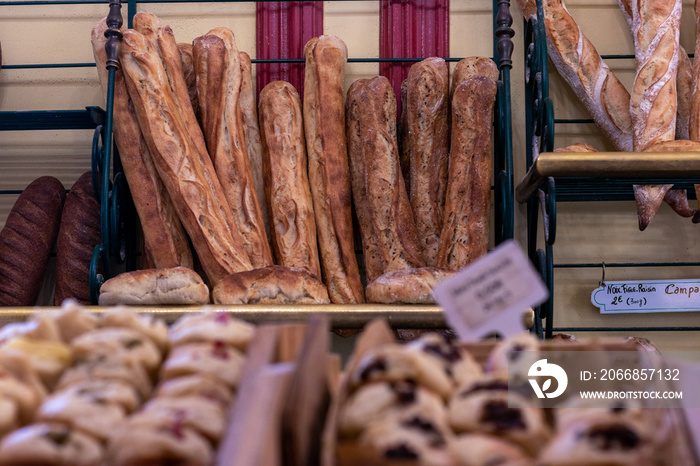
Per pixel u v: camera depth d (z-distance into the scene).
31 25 1.91
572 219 1.84
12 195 1.88
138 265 1.81
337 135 1.69
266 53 1.86
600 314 1.82
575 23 1.74
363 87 1.73
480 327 0.71
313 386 0.53
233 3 1.90
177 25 1.90
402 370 0.56
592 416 0.51
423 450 0.47
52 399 0.54
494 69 1.73
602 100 1.68
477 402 0.54
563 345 0.68
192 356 0.58
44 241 1.71
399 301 1.40
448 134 1.74
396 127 1.76
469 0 1.89
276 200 1.67
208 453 0.49
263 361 0.53
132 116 1.59
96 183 1.58
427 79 1.71
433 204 1.68
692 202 1.83
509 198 1.54
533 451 0.52
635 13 1.69
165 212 1.59
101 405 0.53
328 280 1.63
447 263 1.57
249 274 1.41
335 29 1.89
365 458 0.48
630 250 1.82
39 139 1.88
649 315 1.80
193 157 1.56
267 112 1.74
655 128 1.55
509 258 0.72
